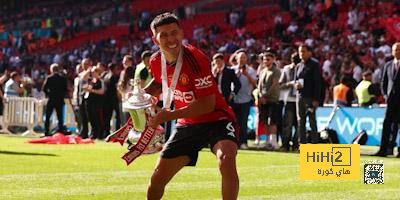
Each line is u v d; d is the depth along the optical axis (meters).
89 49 44.47
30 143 18.27
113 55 41.97
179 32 6.00
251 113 20.98
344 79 19.02
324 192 9.10
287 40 34.16
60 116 22.00
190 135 6.17
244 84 16.95
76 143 18.48
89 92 20.77
